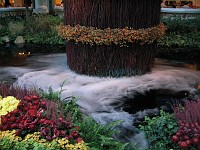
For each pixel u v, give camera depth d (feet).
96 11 20.03
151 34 20.95
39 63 27.12
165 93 19.12
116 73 21.20
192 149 9.61
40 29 38.68
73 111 12.70
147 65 22.34
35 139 9.21
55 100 12.96
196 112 10.82
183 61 27.91
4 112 10.62
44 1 46.62
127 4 19.92
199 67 25.62
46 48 34.40
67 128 9.97
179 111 11.57
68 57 23.47
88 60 21.29
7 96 12.03
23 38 37.17
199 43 32.99
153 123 11.53
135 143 11.80
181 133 9.94
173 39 34.06
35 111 10.46
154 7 21.45
